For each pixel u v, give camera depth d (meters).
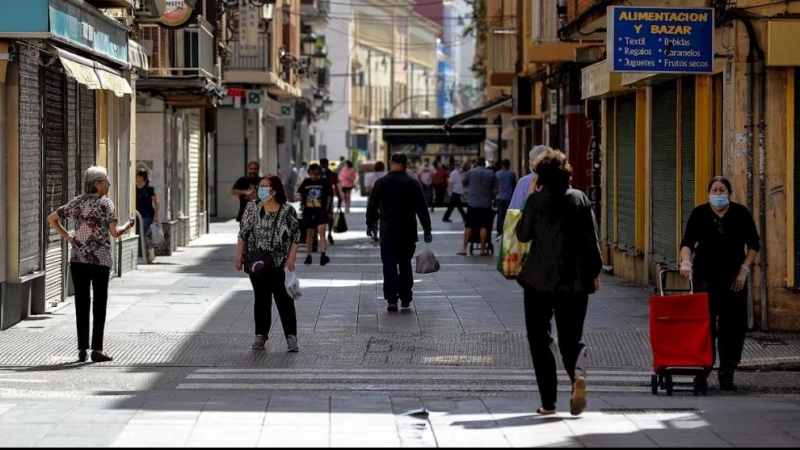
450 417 16.61
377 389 20.08
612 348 24.23
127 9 35.19
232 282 36.03
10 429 15.46
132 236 39.72
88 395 19.30
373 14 173.88
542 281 16.64
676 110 31.14
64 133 30.69
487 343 24.92
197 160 57.84
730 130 25.73
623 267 38.41
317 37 115.50
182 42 45.38
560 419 16.44
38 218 28.39
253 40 73.31
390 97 188.00
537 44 48.94
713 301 20.17
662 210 33.09
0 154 26.30
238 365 22.41
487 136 106.00
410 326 27.09
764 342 24.34
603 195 41.22
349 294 33.06
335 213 59.94
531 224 16.77
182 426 15.65
